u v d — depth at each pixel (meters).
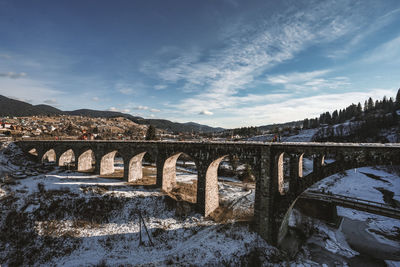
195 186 40.69
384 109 134.25
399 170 62.88
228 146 27.17
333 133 107.44
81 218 26.14
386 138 72.69
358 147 19.22
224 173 57.91
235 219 28.44
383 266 21.73
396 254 23.78
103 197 29.97
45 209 26.33
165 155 33.94
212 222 27.55
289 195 23.47
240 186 46.06
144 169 54.22
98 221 26.11
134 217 27.23
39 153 49.22
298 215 33.19
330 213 32.12
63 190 30.92
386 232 28.81
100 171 41.41
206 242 23.53
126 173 37.84
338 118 165.12
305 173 58.97
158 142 34.47
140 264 20.17
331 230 29.22
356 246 25.38
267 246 23.64
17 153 49.56
